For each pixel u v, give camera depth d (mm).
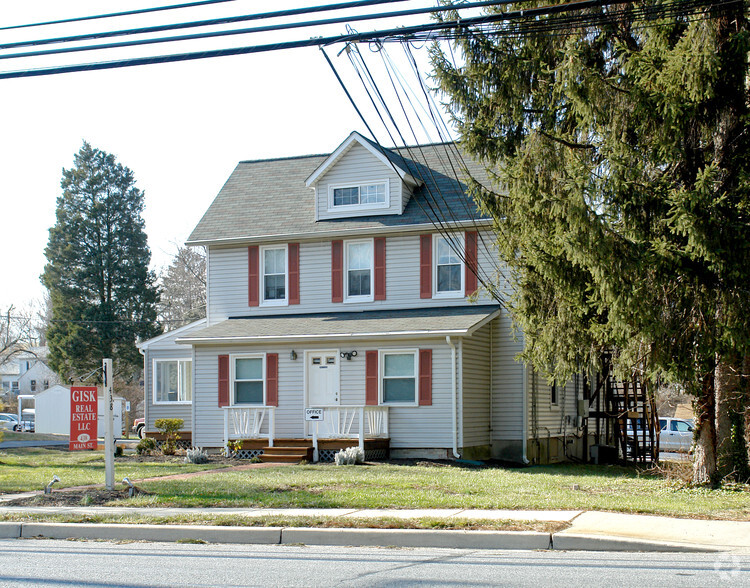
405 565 8602
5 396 78938
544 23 11695
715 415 14930
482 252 23828
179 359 29766
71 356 52031
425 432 22234
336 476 17062
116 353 53531
